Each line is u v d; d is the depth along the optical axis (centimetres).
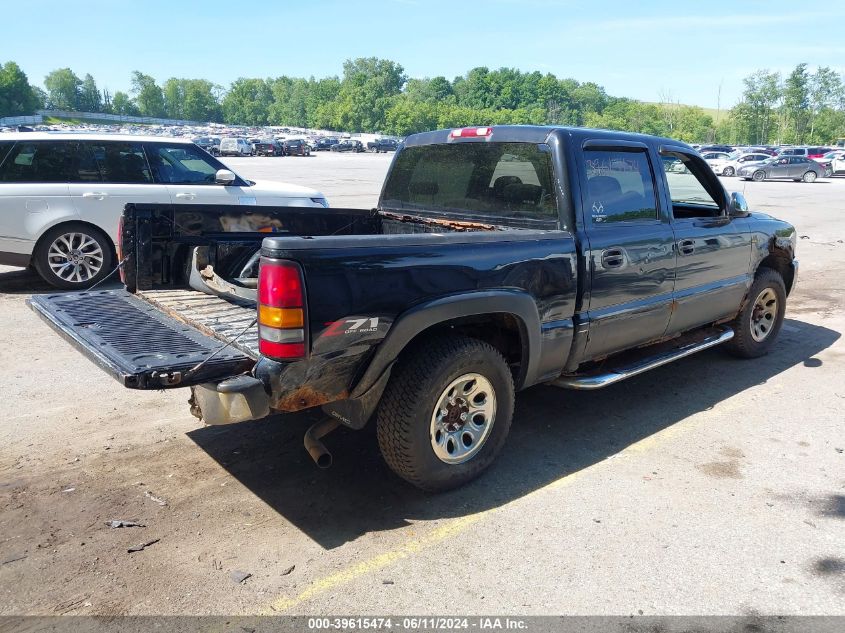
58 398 496
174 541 322
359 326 310
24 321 695
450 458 365
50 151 803
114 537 325
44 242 804
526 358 387
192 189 874
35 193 785
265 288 292
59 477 380
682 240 471
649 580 297
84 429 445
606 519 346
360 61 19338
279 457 409
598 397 516
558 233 394
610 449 427
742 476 393
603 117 14675
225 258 457
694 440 441
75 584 290
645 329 462
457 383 355
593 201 414
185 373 292
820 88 10225
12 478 378
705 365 594
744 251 539
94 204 817
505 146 433
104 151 833
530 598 285
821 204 2220
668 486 380
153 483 376
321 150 8156
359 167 4256
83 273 835
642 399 512
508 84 18375
